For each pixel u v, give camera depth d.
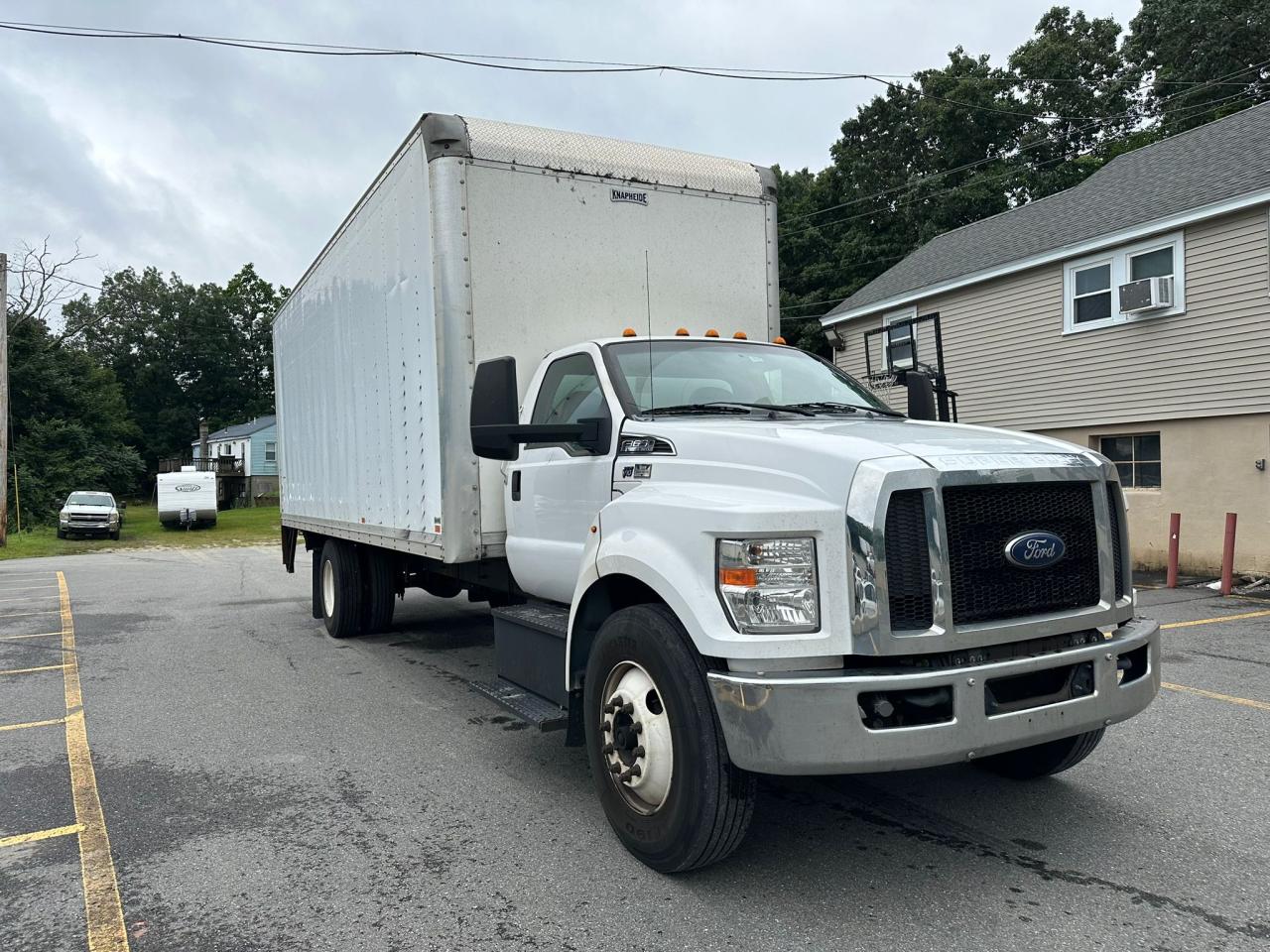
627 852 3.79
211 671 7.60
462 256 5.28
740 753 3.04
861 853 3.74
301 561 20.17
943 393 5.93
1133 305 12.95
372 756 5.21
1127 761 4.80
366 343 7.10
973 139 33.72
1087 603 3.41
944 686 3.03
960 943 3.00
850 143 35.53
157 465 73.81
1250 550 11.78
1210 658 7.14
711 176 6.18
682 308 6.01
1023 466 3.22
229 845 3.95
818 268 33.66
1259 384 11.62
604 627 3.75
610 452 4.25
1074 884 3.42
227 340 75.88
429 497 5.69
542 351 5.52
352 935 3.14
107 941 3.13
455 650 8.40
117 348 73.31
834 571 3.04
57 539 30.00
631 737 3.57
